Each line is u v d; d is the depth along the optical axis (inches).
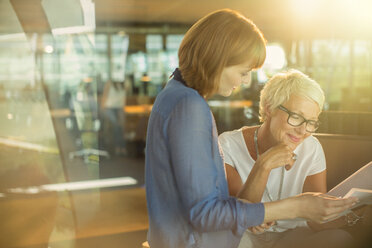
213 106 243.6
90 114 153.6
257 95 74.5
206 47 40.6
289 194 59.5
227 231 42.6
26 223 116.6
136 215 145.3
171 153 39.6
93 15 143.9
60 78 140.8
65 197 132.7
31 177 130.2
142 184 193.2
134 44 328.5
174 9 343.3
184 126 38.9
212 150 41.2
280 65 277.0
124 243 120.2
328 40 279.1
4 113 132.1
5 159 129.0
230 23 40.6
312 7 278.5
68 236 122.3
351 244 52.4
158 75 338.3
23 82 133.9
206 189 38.8
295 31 280.2
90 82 152.7
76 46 144.4
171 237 42.3
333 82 279.7
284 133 55.8
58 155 138.0
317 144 61.6
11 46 131.3
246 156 60.9
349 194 45.9
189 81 41.8
